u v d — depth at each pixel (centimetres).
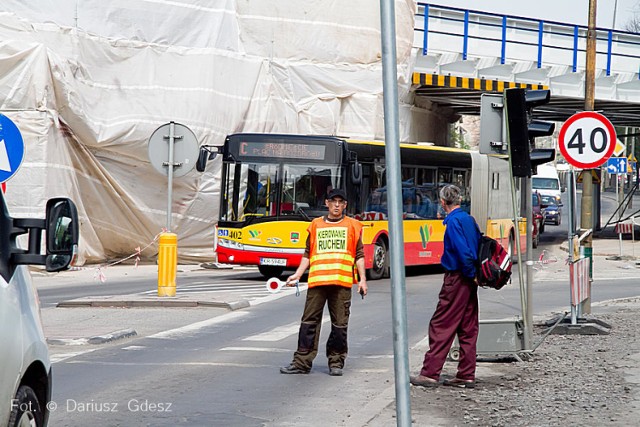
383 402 1204
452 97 5038
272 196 2925
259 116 3866
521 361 1513
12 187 3122
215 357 1555
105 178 3428
